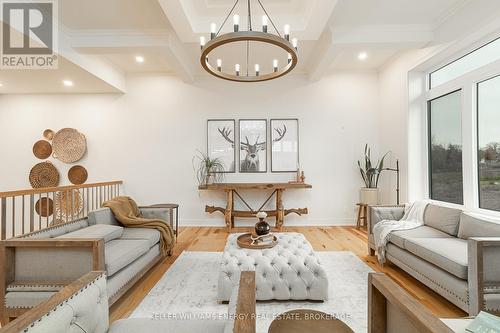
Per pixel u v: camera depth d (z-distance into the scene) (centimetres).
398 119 436
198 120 508
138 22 331
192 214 506
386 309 133
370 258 328
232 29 324
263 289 216
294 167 505
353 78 506
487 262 182
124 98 505
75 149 499
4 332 82
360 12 316
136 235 284
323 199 507
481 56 305
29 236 204
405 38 346
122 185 504
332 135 507
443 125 367
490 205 288
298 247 255
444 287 210
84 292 116
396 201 444
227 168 505
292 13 317
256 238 266
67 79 423
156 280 269
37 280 190
